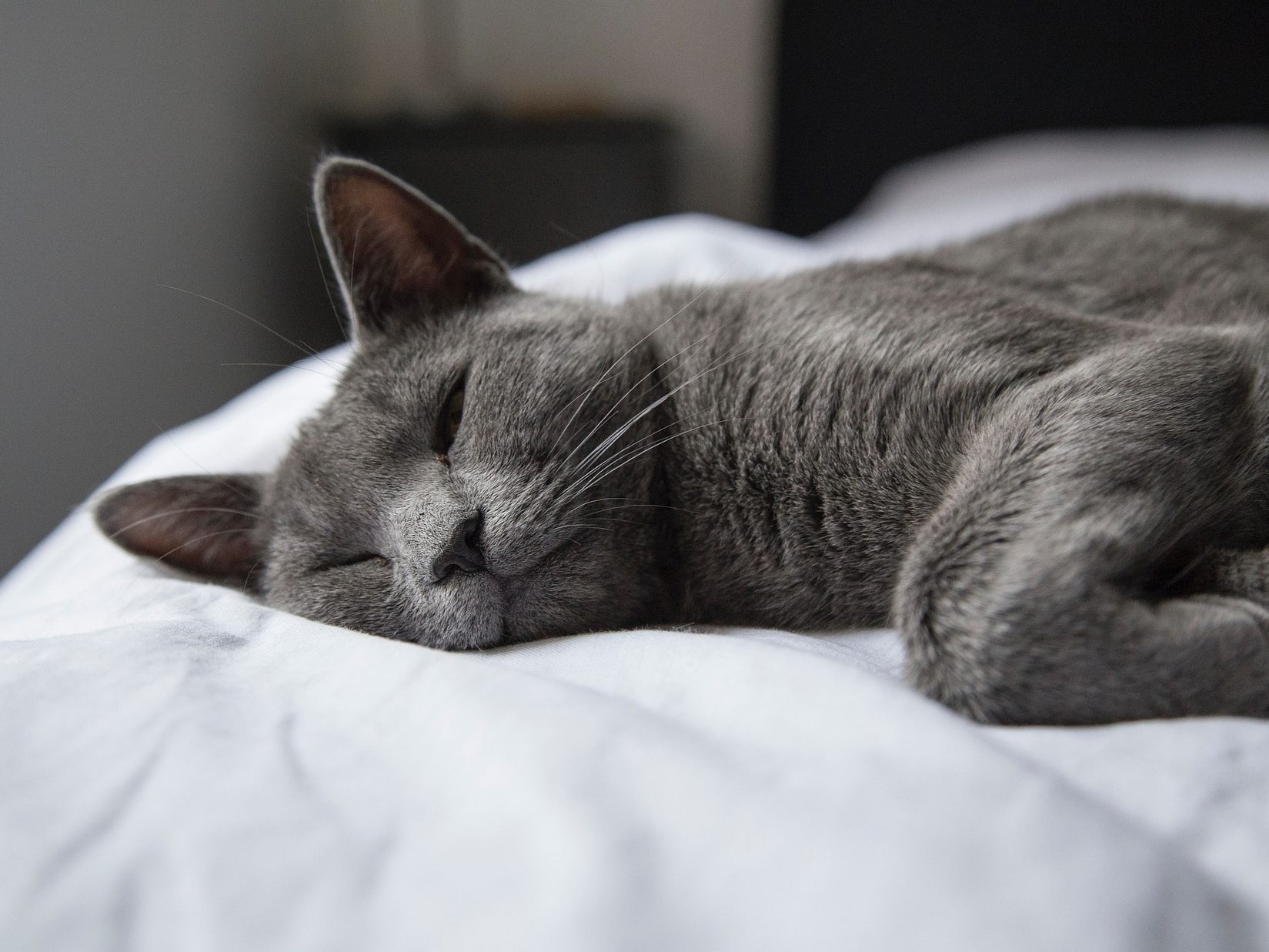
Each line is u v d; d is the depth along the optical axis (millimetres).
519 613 360
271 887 229
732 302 400
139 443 680
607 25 1067
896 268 406
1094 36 947
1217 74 920
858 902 205
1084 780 261
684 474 377
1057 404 325
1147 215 477
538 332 395
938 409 344
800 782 246
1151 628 289
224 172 786
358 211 406
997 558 303
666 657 309
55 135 611
